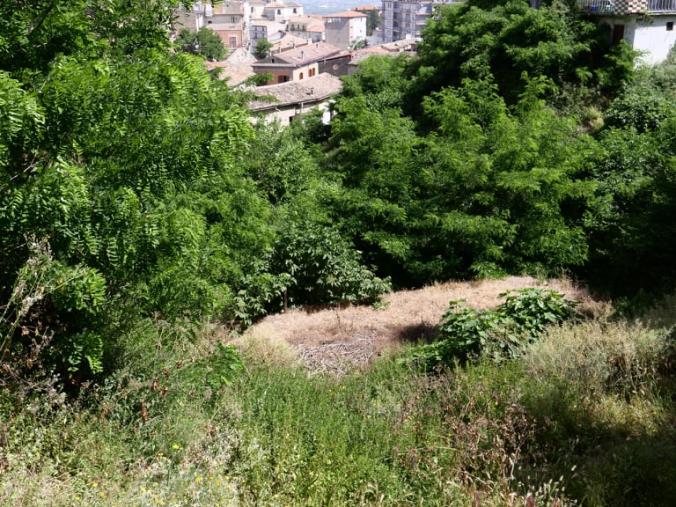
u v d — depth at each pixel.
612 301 11.59
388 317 12.63
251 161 16.72
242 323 12.64
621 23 25.02
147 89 5.32
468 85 18.92
